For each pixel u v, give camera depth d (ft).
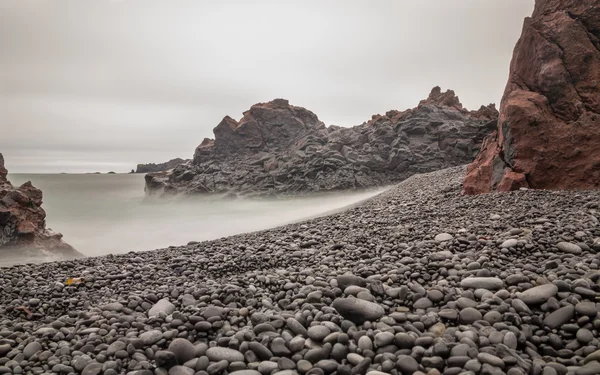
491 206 39.75
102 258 34.65
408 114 164.45
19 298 24.48
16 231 64.80
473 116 168.55
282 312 18.29
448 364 13.05
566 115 49.67
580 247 22.62
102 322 19.20
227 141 196.44
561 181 45.85
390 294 18.95
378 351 14.24
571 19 52.60
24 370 15.49
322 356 14.16
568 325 14.85
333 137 172.04
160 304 20.89
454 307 17.16
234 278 25.05
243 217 112.47
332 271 23.81
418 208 47.75
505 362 12.80
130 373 13.98
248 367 14.16
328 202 129.80
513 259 22.11
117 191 277.44
